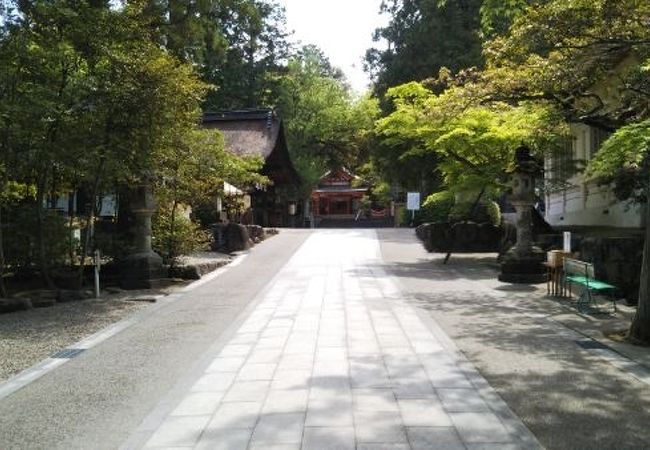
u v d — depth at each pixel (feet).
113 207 61.98
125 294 43.09
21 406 18.89
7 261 44.01
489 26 47.21
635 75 28.89
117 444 15.62
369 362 22.47
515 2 40.09
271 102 151.94
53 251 44.65
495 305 34.81
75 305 38.68
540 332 27.63
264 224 131.85
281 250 68.90
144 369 22.76
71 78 41.47
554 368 21.74
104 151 40.75
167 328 30.42
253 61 143.23
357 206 202.39
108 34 41.73
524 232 45.60
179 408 17.89
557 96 34.42
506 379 20.42
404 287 41.93
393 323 29.66
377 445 14.82
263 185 101.55
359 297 37.70
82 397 19.60
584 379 20.42
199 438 15.53
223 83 134.72
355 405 17.75
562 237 51.29
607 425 16.22
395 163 101.76
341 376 20.70
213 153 56.54
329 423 16.33
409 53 94.99
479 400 18.17
